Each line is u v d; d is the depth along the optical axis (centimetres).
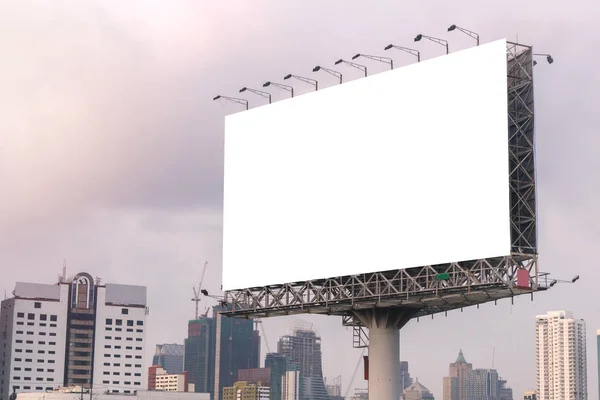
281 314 11212
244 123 11600
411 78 10188
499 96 9494
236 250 11450
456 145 9750
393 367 10512
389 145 10281
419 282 10138
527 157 9519
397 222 10112
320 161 10850
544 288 9319
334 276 10550
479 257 9456
